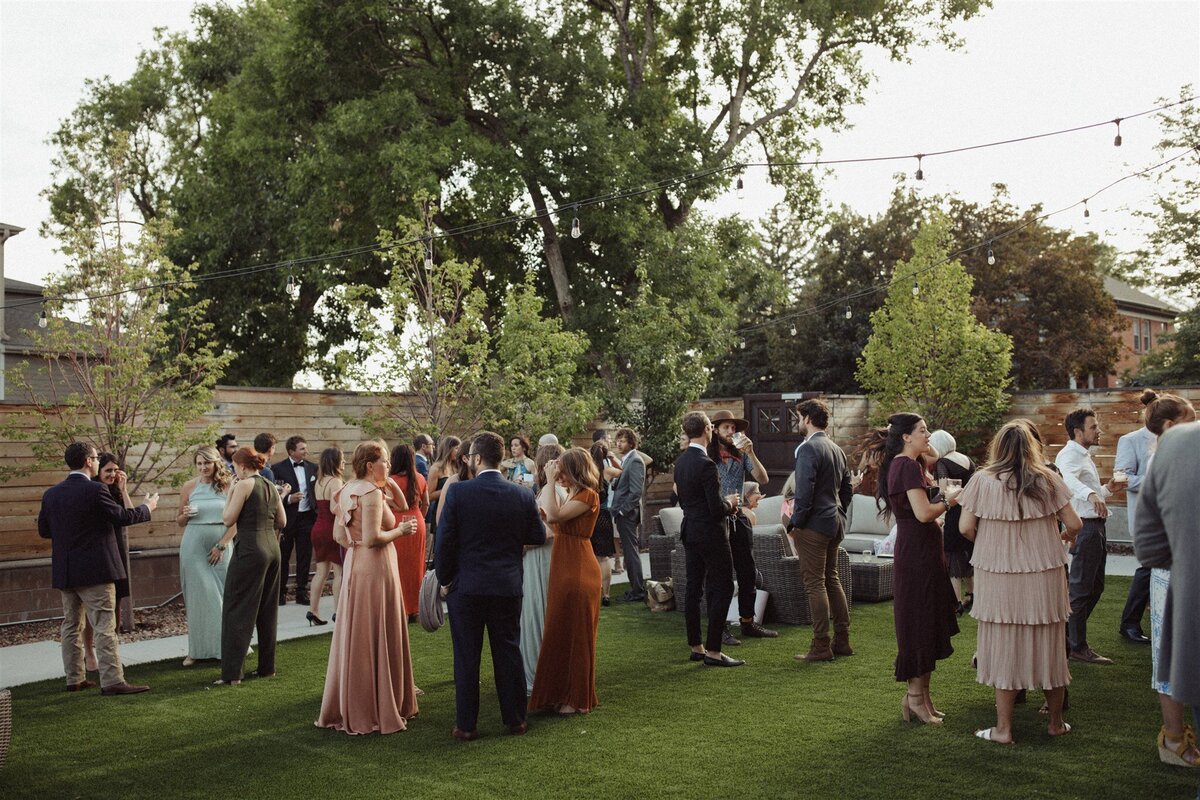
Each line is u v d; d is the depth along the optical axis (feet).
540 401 45.19
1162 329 174.50
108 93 106.83
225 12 90.02
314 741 20.03
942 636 19.95
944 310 59.88
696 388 55.77
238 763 18.61
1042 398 57.00
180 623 34.53
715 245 67.46
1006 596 18.29
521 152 62.69
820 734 19.30
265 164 71.10
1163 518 12.91
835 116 76.13
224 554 28.53
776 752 18.22
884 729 19.54
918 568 19.83
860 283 104.22
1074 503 25.26
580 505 21.53
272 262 77.77
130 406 35.09
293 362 86.94
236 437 41.04
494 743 19.51
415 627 32.40
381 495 21.40
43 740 20.33
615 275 66.95
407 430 43.96
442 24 63.82
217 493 28.66
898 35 70.85
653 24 73.10
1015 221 105.09
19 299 84.69
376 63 65.87
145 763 18.70
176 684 25.38
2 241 71.10
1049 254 104.88
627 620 32.81
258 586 25.76
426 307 44.27
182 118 107.55
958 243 104.78
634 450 37.04
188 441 35.37
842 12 69.10
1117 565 43.24
